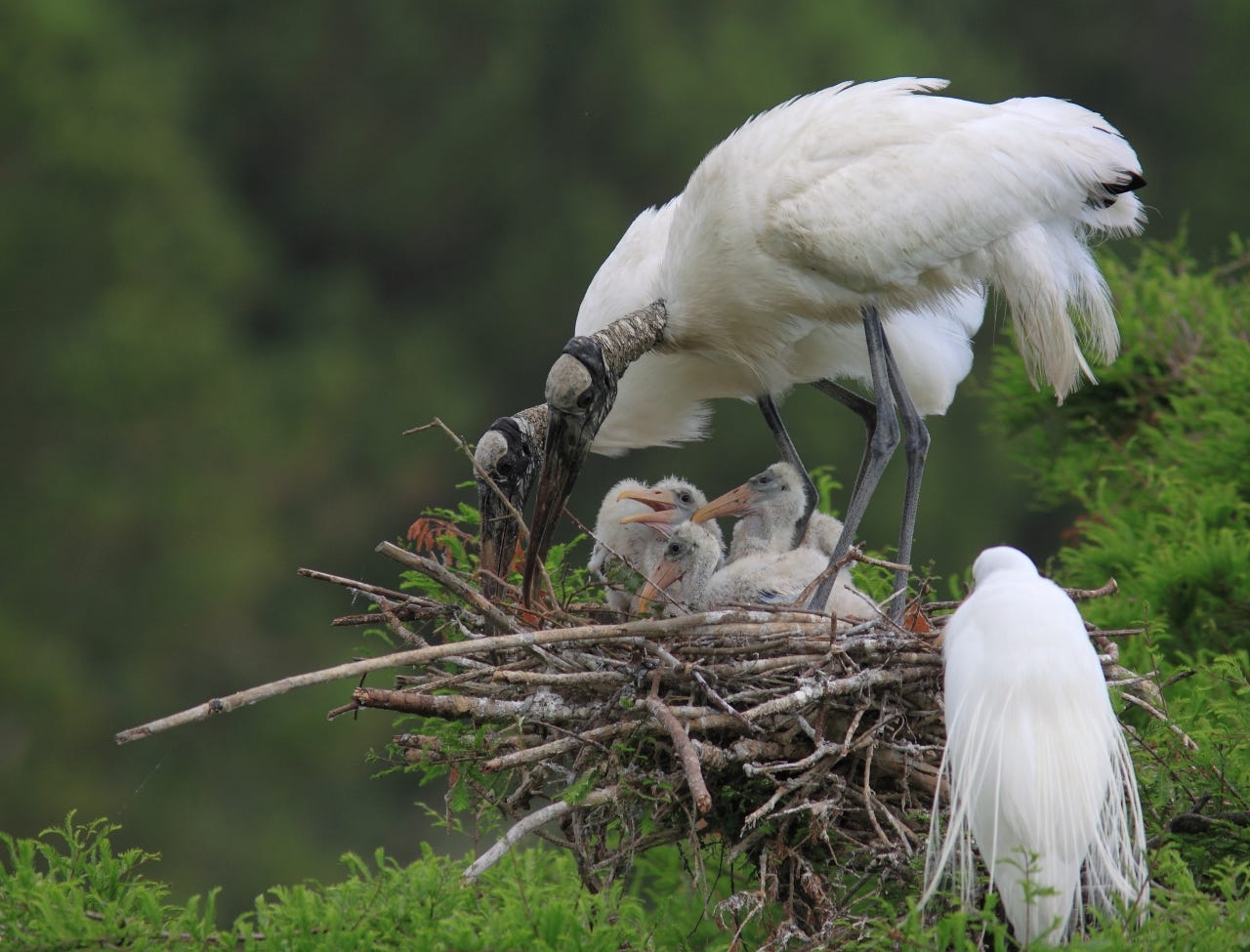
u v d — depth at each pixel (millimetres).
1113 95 39594
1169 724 7773
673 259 9938
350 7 39375
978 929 6629
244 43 39469
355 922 7090
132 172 33219
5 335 31000
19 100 32125
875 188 9312
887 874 7211
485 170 37438
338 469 32875
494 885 7680
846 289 9547
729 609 8039
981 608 6688
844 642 7590
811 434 30250
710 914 7773
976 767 6387
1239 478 11961
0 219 31359
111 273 32375
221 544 29625
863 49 37000
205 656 28469
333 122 38938
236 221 36438
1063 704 6438
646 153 37000
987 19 40906
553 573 9453
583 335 10469
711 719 7301
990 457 30828
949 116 9516
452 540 9594
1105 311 9820
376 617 8062
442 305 36969
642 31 37969
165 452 30875
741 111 36500
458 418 33906
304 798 26391
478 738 7500
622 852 7516
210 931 7004
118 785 25922
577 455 9648
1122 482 13125
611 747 7371
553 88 38031
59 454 30219
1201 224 35062
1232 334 13266
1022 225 9414
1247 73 37531
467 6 39188
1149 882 6906
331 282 37156
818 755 7234
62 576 28688
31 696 26234
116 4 39094
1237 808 7656
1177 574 10828
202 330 32281
